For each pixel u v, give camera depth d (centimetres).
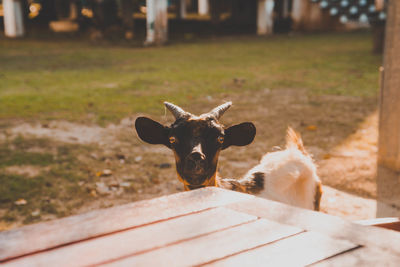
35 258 141
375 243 150
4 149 650
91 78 1278
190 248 148
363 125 803
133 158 643
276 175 356
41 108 911
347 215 474
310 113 887
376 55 1652
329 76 1280
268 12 2606
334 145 698
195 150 289
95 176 571
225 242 152
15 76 1302
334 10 2642
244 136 345
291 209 176
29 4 3225
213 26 2941
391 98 586
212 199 187
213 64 1541
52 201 497
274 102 980
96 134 752
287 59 1636
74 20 3159
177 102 968
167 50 1989
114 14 2755
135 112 890
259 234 157
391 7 584
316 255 143
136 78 1267
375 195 525
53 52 1919
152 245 150
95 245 149
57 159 621
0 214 461
